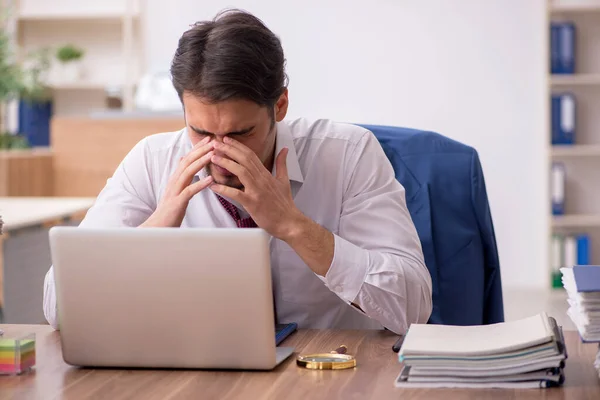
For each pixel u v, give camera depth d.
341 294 2.15
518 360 1.63
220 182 2.15
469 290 2.89
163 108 6.57
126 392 1.64
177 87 2.04
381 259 2.17
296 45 7.87
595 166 7.75
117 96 8.19
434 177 2.92
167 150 2.54
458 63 7.72
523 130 7.72
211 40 1.99
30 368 1.82
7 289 4.39
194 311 1.75
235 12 2.09
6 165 6.15
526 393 1.60
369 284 2.12
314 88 7.88
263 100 2.04
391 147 2.96
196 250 1.72
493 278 3.00
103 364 1.81
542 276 7.78
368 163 2.49
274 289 2.52
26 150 7.12
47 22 8.34
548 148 7.51
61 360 1.90
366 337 2.09
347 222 2.40
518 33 7.66
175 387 1.67
